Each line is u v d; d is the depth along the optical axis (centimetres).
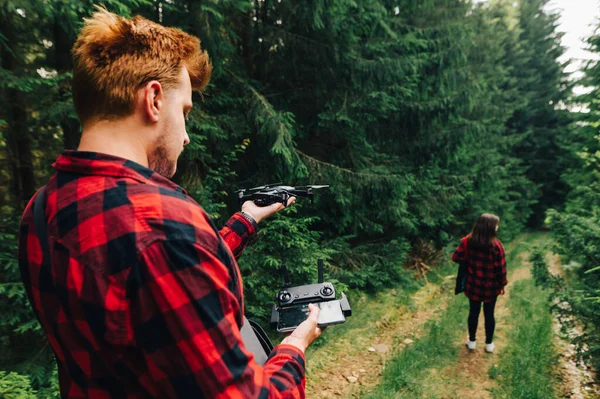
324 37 521
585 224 393
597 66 785
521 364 393
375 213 626
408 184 587
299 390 64
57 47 386
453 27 654
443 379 375
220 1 384
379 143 659
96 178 55
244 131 457
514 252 978
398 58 566
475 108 898
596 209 415
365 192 564
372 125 638
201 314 50
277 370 64
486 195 1049
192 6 380
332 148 615
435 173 728
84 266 50
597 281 389
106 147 59
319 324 92
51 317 54
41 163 430
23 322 303
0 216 322
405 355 410
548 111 1691
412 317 531
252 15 521
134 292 49
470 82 725
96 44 58
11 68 378
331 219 586
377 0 532
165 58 62
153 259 49
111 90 58
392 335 473
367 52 579
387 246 649
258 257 430
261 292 426
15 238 294
